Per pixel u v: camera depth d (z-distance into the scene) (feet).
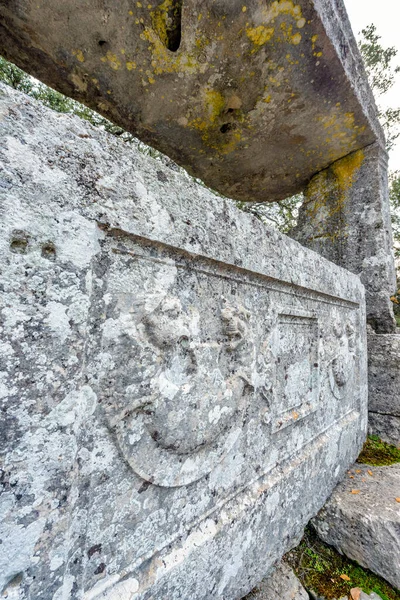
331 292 6.21
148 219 2.69
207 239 3.30
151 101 6.49
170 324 2.90
